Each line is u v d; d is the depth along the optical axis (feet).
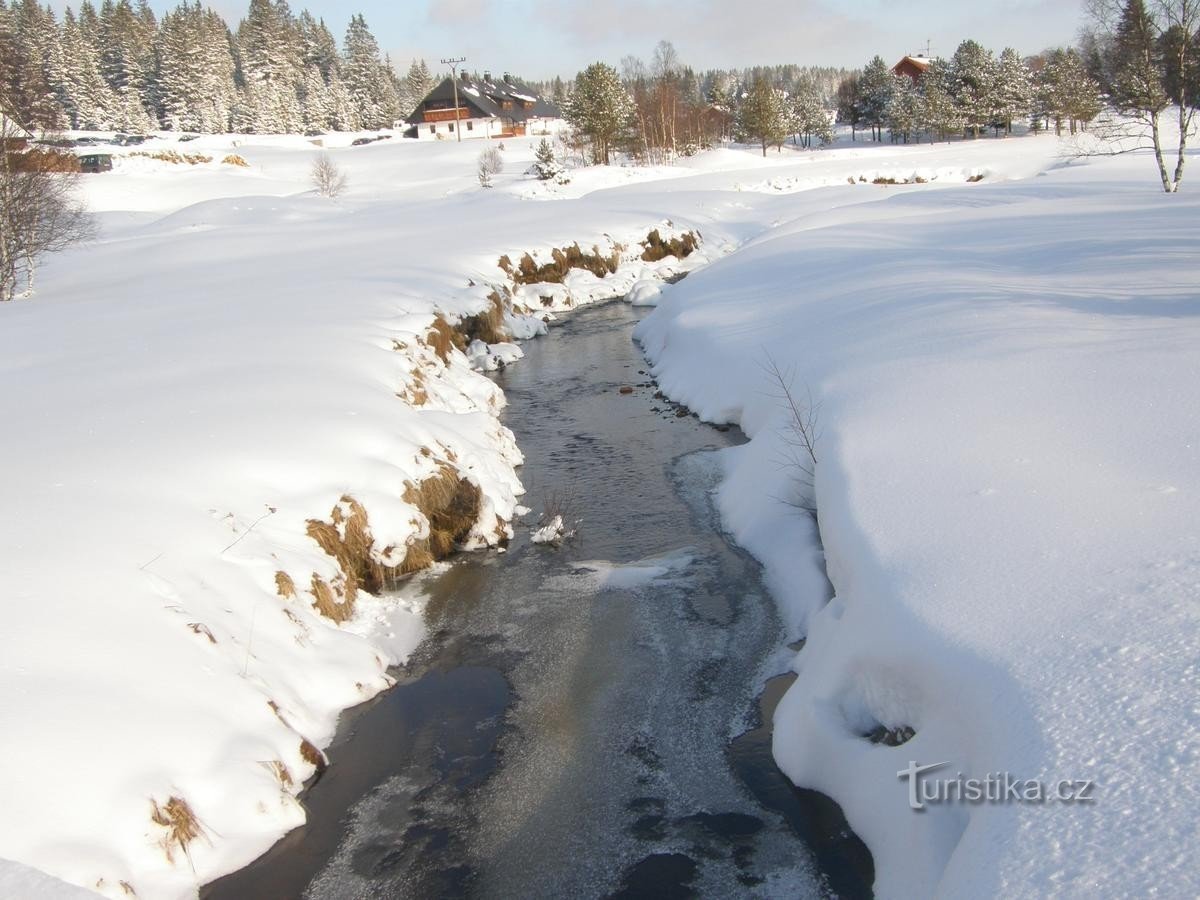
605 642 25.68
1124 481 20.44
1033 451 23.30
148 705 18.22
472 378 51.44
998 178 159.63
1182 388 24.95
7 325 52.37
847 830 17.33
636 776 19.94
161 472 26.91
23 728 16.25
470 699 23.40
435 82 431.43
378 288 59.67
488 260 77.82
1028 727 13.35
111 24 324.39
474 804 19.39
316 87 354.13
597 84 199.82
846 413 30.40
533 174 187.01
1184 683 13.14
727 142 263.70
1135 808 11.21
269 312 51.29
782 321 49.65
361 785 20.18
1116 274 43.88
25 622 18.81
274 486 28.35
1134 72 89.51
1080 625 15.35
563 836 18.30
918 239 68.13
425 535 31.12
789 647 24.43
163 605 21.03
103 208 177.68
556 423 47.75
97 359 40.96
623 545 32.19
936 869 14.01
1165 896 9.80
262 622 23.18
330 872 17.54
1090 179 117.70
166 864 16.20
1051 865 10.87
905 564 19.48
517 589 29.35
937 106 225.97
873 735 18.30
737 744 20.71
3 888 12.55
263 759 19.11
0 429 29.86
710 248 107.76
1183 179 108.99
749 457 35.63
